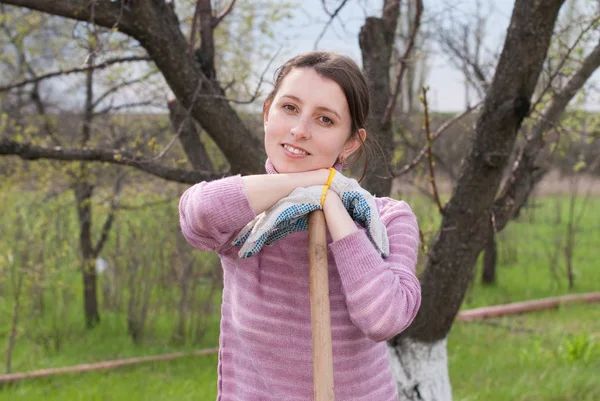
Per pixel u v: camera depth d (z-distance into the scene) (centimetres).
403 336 372
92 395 525
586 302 895
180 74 355
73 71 412
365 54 403
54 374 590
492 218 370
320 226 172
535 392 532
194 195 177
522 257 1247
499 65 333
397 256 183
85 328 772
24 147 382
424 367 371
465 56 568
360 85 183
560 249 1109
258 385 182
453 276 355
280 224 175
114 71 627
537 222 1587
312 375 178
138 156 388
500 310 832
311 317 169
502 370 595
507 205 382
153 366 621
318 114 178
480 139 339
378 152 242
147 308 738
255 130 608
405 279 177
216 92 373
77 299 880
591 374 576
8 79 812
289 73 181
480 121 339
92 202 730
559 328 762
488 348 675
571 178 1055
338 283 180
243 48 698
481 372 583
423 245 364
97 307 789
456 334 731
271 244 179
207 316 733
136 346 712
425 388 370
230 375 191
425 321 365
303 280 179
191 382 558
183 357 643
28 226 724
